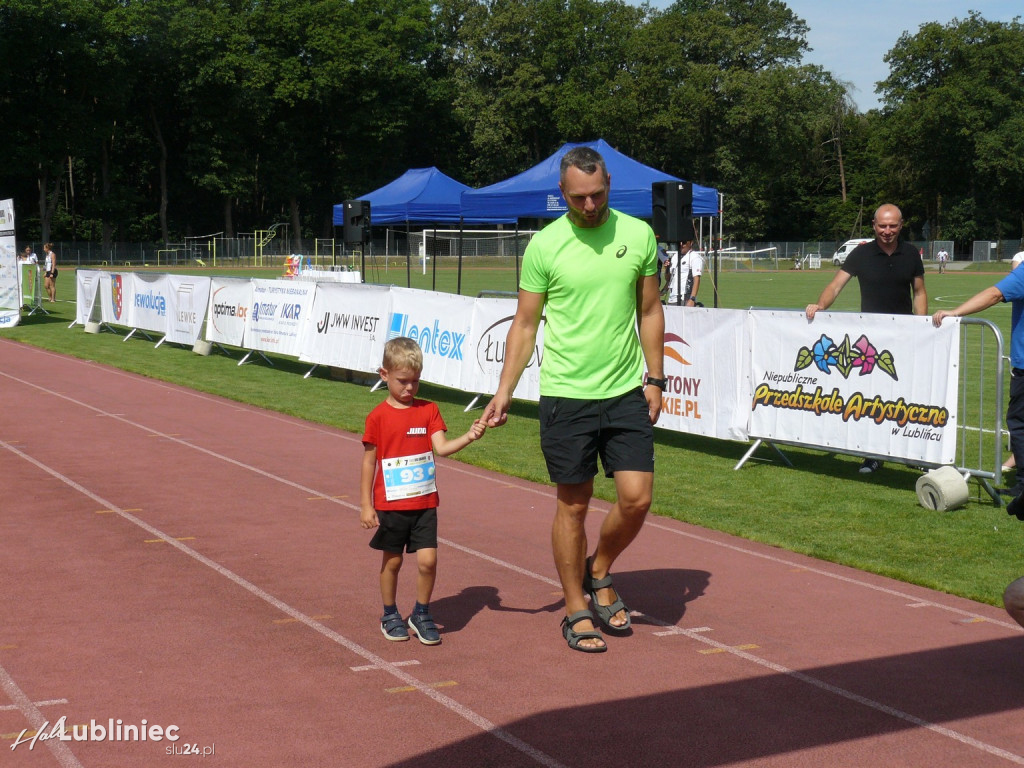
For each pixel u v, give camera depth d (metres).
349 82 73.56
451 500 7.93
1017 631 5.08
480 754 3.72
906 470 9.09
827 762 3.67
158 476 8.68
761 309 8.85
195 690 4.29
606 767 3.63
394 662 4.63
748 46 75.06
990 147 70.69
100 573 5.96
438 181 22.50
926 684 4.40
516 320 4.89
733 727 3.96
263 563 6.18
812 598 5.61
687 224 13.76
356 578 5.90
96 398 13.24
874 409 8.05
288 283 15.75
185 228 79.56
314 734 3.88
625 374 4.79
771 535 6.88
